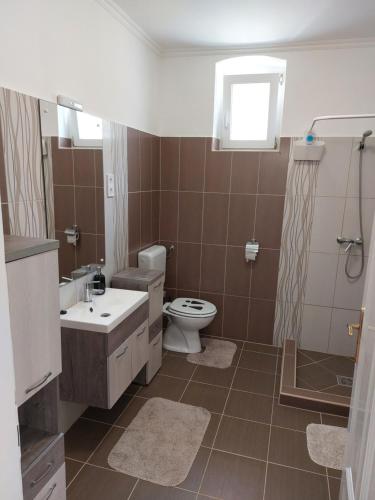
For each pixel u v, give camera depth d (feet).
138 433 7.10
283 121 9.75
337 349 10.58
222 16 7.93
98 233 7.79
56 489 4.41
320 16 7.80
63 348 6.45
